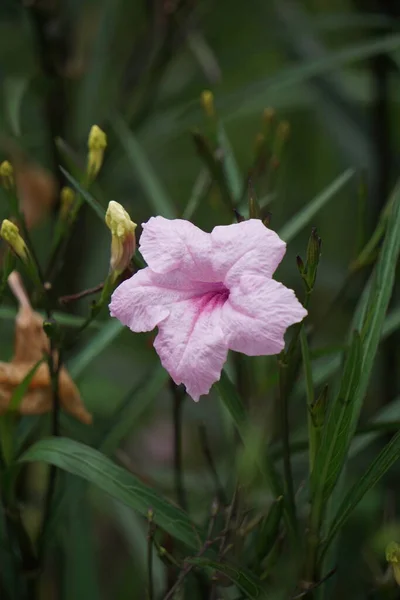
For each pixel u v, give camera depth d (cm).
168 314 47
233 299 46
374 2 68
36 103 67
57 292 62
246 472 49
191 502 61
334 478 48
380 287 49
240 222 48
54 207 65
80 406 52
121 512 62
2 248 61
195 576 53
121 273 49
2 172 52
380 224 53
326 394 48
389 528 58
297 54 72
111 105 66
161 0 66
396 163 68
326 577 49
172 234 47
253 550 53
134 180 69
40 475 70
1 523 53
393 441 48
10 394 52
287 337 64
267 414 54
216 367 46
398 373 66
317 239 47
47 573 65
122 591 69
